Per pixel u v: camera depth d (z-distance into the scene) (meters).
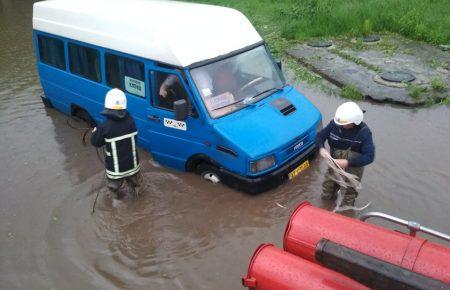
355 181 6.01
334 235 4.05
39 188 7.56
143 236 6.34
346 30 15.04
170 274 5.63
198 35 7.06
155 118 7.37
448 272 3.48
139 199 7.08
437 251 3.64
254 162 6.43
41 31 9.62
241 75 7.24
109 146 6.58
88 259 5.95
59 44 9.24
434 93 10.17
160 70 7.00
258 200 6.84
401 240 3.82
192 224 6.50
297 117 7.12
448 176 7.25
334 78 11.28
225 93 6.96
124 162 6.73
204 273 5.61
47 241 6.32
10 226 6.67
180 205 6.89
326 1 16.75
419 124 9.02
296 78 11.76
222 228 6.38
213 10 7.93
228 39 7.31
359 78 11.21
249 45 7.52
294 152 6.90
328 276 3.77
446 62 12.09
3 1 24.06
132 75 7.61
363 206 6.64
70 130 9.55
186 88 6.72
